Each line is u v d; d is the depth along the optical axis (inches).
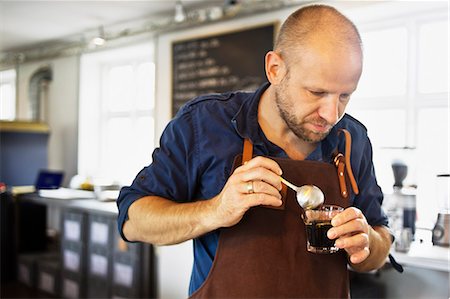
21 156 215.9
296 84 45.1
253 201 43.7
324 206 49.5
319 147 55.0
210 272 49.8
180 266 158.1
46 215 206.4
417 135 127.5
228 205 44.8
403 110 131.0
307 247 49.6
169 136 53.9
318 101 45.1
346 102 47.0
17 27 199.0
